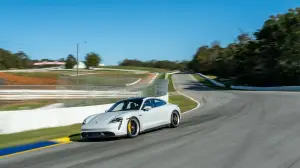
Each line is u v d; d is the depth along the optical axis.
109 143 9.77
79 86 36.88
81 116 16.33
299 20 48.91
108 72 101.00
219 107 20.53
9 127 13.15
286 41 48.78
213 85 57.56
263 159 6.79
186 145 8.59
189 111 19.36
